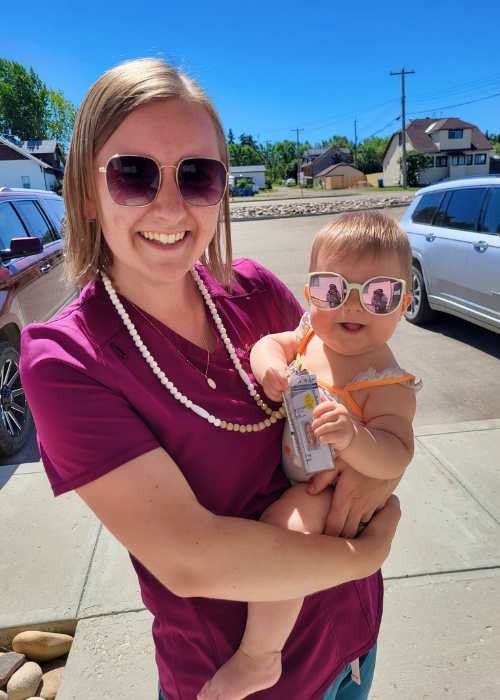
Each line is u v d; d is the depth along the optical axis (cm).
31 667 221
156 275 104
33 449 434
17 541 284
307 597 116
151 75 99
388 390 126
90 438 88
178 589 90
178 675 115
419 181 6153
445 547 275
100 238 109
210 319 126
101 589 250
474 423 399
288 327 151
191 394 107
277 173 11212
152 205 98
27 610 240
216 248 131
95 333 101
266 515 118
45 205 620
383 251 129
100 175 100
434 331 668
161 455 91
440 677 209
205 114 105
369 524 120
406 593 249
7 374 426
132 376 100
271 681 109
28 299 474
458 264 600
